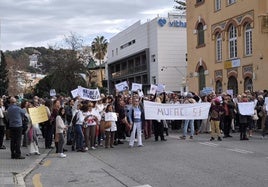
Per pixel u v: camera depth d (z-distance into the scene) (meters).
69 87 62.09
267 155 13.59
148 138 20.42
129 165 12.51
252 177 9.86
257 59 32.44
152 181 9.88
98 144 18.33
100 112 18.03
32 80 114.12
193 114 20.00
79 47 66.31
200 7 41.59
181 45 62.47
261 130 22.27
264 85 31.70
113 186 9.53
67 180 10.42
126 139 20.77
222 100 21.70
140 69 69.69
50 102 18.03
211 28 39.38
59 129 15.07
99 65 96.50
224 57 37.31
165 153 14.84
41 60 73.44
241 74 34.75
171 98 24.06
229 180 9.60
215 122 18.95
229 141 18.36
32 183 10.06
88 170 11.88
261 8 32.06
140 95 22.62
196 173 10.65
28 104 16.33
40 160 13.95
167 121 23.58
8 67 97.44
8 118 14.18
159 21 61.81
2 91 72.38
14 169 11.91
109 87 89.00
